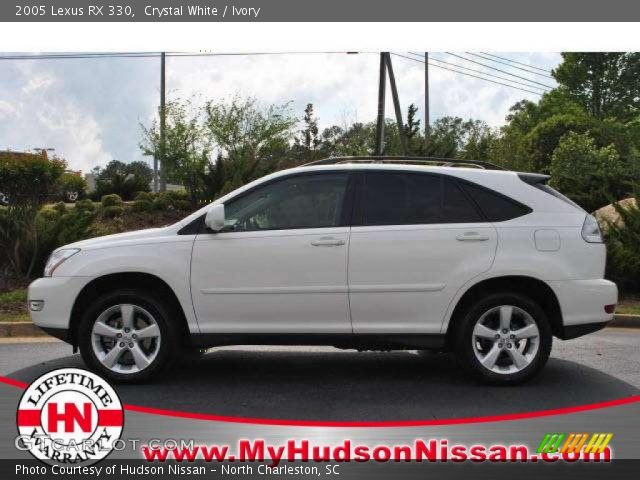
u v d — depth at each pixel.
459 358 6.14
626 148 47.69
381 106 23.38
